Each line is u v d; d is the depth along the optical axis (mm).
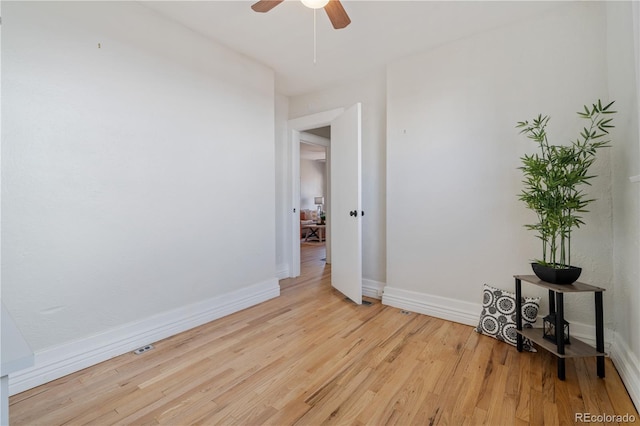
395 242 2986
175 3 2143
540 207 1864
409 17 2268
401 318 2676
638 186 1545
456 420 1397
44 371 1713
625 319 1753
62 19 1796
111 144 2014
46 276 1742
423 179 2793
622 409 1461
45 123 1733
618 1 1806
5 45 1598
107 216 1995
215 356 2006
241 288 2916
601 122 1786
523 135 2297
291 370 1829
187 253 2461
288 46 2742
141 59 2168
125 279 2084
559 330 1724
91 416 1437
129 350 2078
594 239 2031
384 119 3242
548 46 2193
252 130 3027
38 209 1712
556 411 1451
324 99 3750
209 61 2623
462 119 2574
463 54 2564
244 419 1414
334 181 3506
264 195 3170
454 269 2631
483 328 2312
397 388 1646
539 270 1914
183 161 2438
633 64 1607
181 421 1401
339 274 3408
